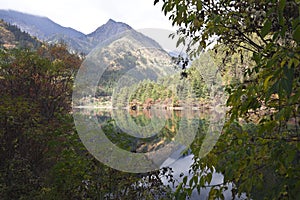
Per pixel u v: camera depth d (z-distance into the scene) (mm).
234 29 1556
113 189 3371
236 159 1322
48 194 3537
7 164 4469
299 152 1256
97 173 3291
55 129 4594
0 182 4223
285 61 918
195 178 1287
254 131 1487
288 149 1208
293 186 1184
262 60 1186
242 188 1331
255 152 1366
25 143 4730
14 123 4848
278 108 1179
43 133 4621
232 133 1461
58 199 3451
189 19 1385
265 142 1337
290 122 1307
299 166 1207
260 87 1072
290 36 1164
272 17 1176
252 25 1458
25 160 4555
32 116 5113
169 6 1388
